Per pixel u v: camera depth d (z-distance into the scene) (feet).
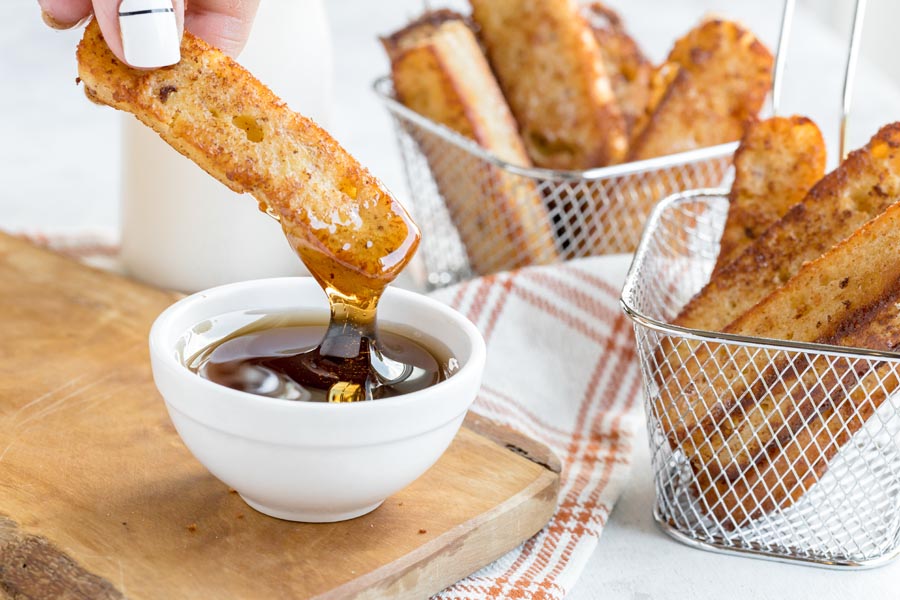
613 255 2.41
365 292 1.86
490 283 2.30
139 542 1.83
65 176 3.23
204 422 1.78
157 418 2.07
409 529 1.88
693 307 2.07
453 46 2.51
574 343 2.30
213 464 1.82
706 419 1.95
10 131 3.55
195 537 1.85
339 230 1.81
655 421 1.98
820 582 1.92
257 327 1.96
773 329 1.94
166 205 2.45
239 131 1.79
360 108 3.73
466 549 1.89
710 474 1.97
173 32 1.76
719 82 2.47
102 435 2.03
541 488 1.96
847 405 1.91
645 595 1.89
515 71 2.58
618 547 1.98
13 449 1.98
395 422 1.77
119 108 1.80
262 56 2.38
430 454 1.84
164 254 2.48
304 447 1.77
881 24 4.61
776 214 2.14
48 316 2.32
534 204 2.49
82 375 2.16
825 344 1.88
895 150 1.99
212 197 2.44
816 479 1.94
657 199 2.48
